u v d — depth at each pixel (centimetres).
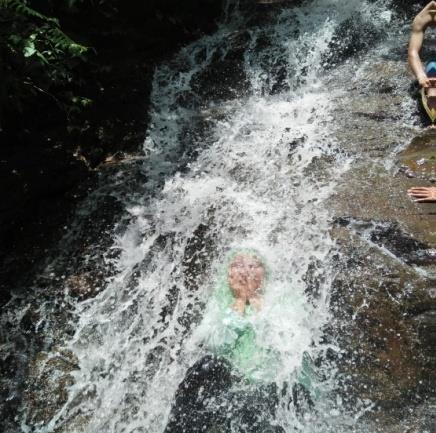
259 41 331
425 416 160
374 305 183
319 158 244
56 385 181
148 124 279
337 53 317
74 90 268
